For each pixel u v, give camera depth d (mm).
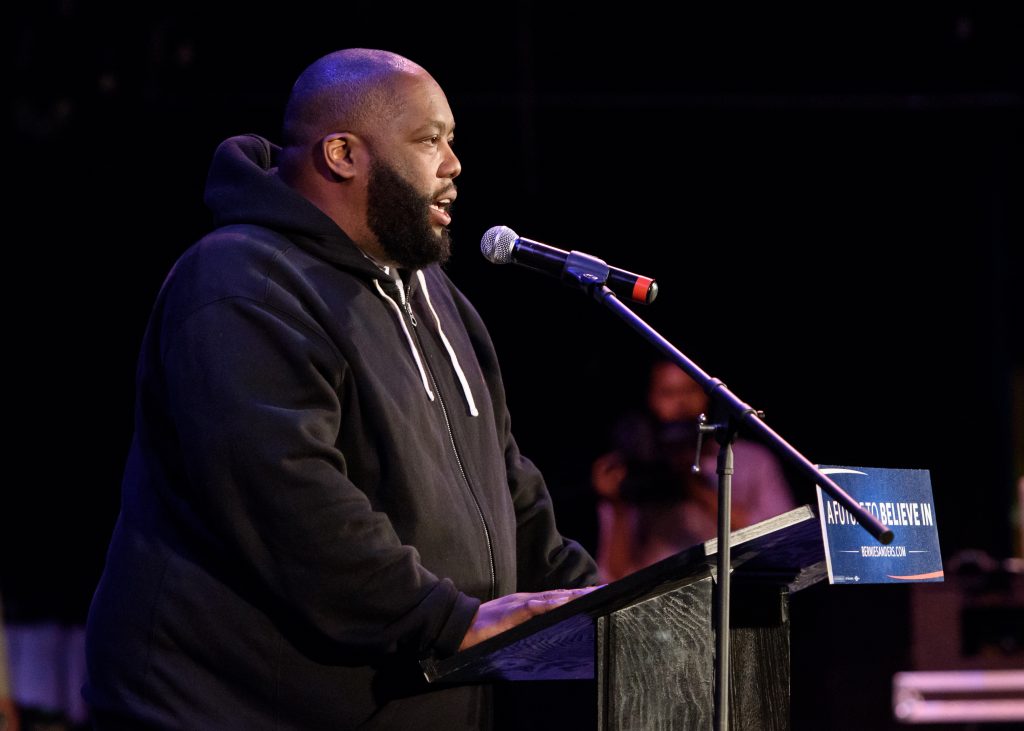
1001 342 25172
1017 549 25047
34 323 23797
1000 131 23750
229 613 7090
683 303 25344
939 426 25594
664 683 6469
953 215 25312
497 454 8312
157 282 23438
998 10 22078
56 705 20281
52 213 22578
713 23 22672
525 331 24844
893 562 6242
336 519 6836
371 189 7777
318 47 21672
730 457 6227
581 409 25000
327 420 7113
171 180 22281
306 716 7121
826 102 22938
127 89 20797
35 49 19969
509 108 22750
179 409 7035
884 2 22375
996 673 17375
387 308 7859
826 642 17422
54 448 24500
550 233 24344
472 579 7602
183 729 6969
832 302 25531
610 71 22875
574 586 8664
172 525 7328
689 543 16625
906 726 17328
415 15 22031
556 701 8141
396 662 7176
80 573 24219
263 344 7098
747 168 24734
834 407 25688
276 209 7660
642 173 24375
